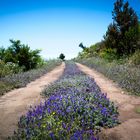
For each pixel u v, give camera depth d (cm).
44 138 367
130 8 1925
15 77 1234
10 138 401
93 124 448
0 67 1429
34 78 1412
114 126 466
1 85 982
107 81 1173
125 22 1909
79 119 457
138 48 1772
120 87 952
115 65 1614
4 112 598
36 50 1925
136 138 404
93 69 2089
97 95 634
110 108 550
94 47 4247
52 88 838
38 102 701
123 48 1894
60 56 7862
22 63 1823
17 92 916
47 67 2345
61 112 471
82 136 377
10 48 1816
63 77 1170
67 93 681
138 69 1193
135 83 905
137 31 1795
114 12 1988
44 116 457
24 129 403
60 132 381
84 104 530
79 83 866
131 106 629
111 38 1955
